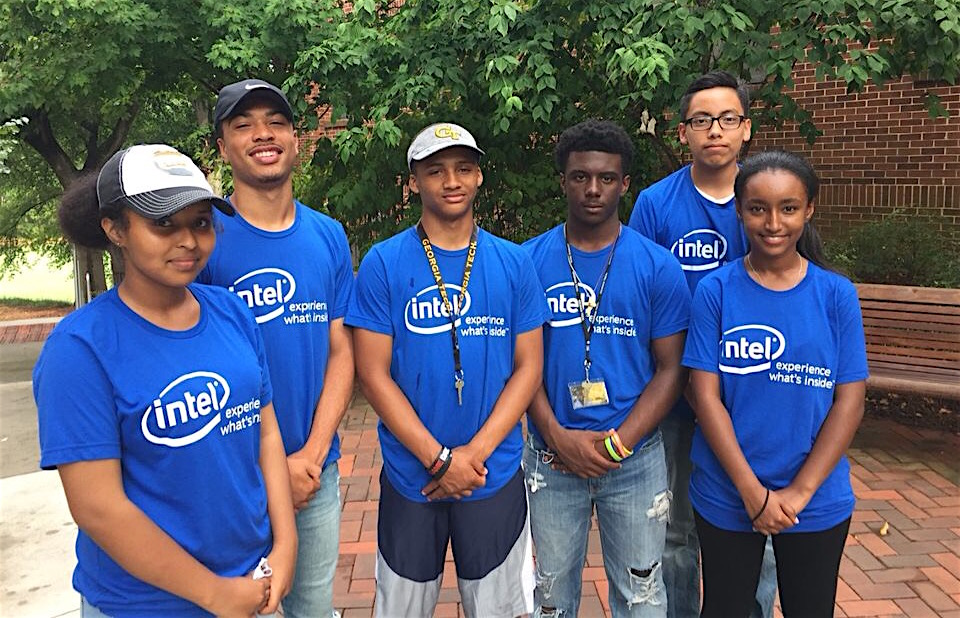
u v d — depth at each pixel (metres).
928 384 4.50
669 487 2.81
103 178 1.63
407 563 2.40
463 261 2.34
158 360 1.64
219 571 1.76
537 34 5.14
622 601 2.53
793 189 2.14
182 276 1.65
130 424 1.59
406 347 2.33
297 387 2.26
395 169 6.14
